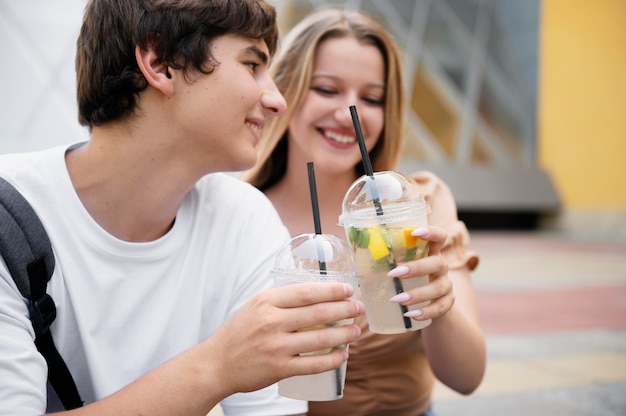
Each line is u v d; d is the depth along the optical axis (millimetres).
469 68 17094
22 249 1287
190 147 1396
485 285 7293
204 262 1560
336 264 1338
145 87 1356
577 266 9008
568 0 16047
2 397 1196
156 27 1312
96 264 1414
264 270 1609
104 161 1411
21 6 12234
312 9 15016
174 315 1509
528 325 5250
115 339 1443
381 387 2057
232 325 1215
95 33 1363
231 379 1201
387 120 2277
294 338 1188
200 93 1349
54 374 1363
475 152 16094
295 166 2334
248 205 1689
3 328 1246
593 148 15383
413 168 14688
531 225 16984
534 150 17047
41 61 12031
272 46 1488
